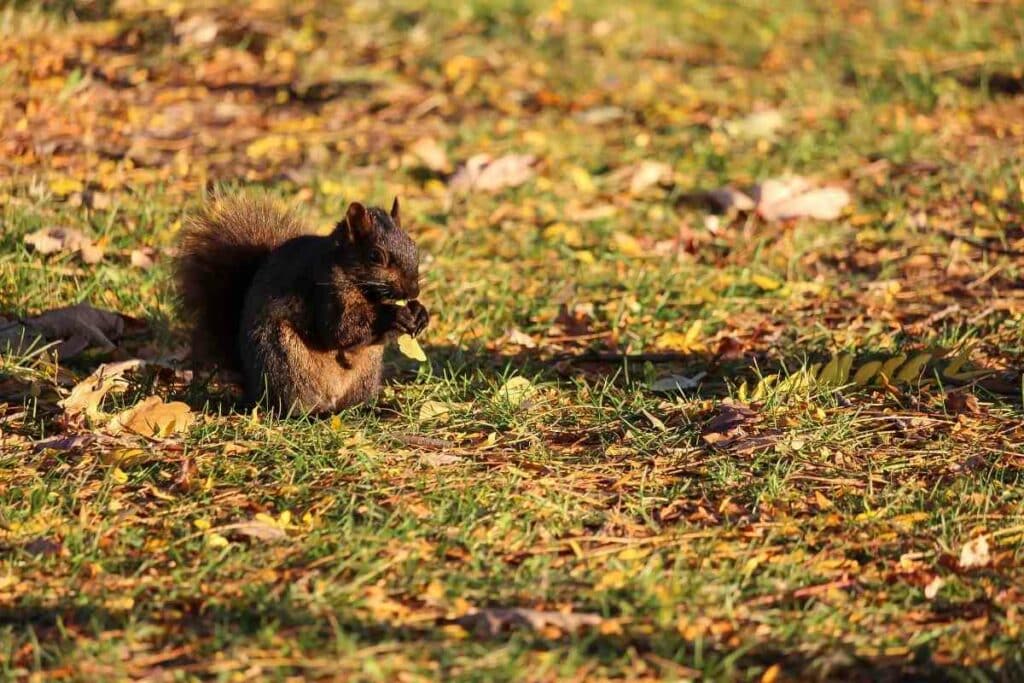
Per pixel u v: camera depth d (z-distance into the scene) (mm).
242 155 16188
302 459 8844
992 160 15992
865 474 8977
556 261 13766
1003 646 6773
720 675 6496
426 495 8430
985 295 12812
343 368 10102
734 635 6848
